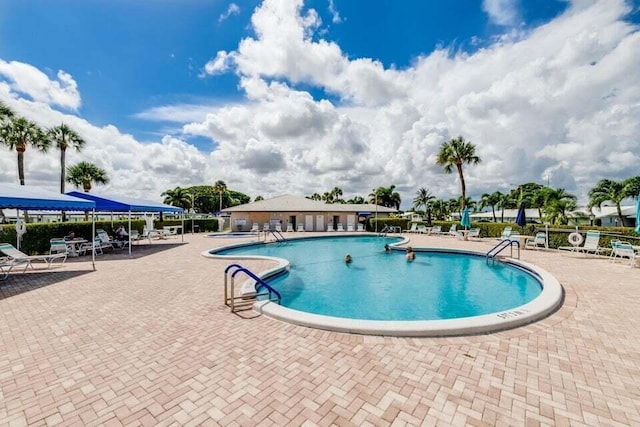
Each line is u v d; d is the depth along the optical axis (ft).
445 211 226.79
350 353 12.65
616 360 12.07
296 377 10.77
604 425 8.34
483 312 24.61
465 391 9.89
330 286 32.89
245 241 68.03
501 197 198.90
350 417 8.60
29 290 23.40
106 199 42.27
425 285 33.40
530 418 8.59
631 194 101.71
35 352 12.85
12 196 25.79
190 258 40.75
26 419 8.58
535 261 38.50
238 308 18.84
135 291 23.08
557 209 92.07
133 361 12.01
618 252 36.40
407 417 8.60
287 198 124.47
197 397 9.59
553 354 12.58
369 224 110.11
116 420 8.52
